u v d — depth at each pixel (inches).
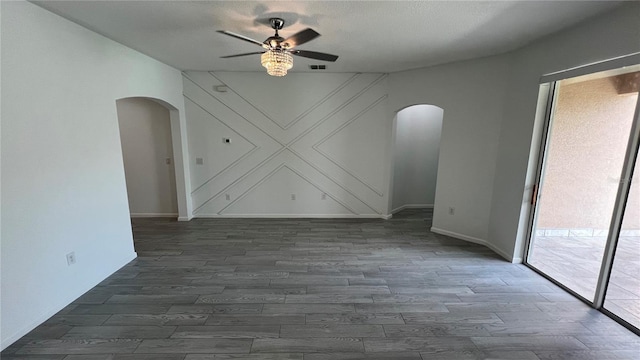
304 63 167.8
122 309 101.1
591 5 86.7
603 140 129.9
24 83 87.2
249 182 209.5
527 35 115.0
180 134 194.1
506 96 142.3
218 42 129.3
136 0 87.4
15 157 84.9
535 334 89.9
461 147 164.7
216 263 138.3
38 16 91.0
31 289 90.1
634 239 98.0
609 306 102.0
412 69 180.2
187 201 203.8
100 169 119.9
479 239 164.4
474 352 82.4
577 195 141.4
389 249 156.5
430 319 97.0
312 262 140.2
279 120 201.5
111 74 125.6
